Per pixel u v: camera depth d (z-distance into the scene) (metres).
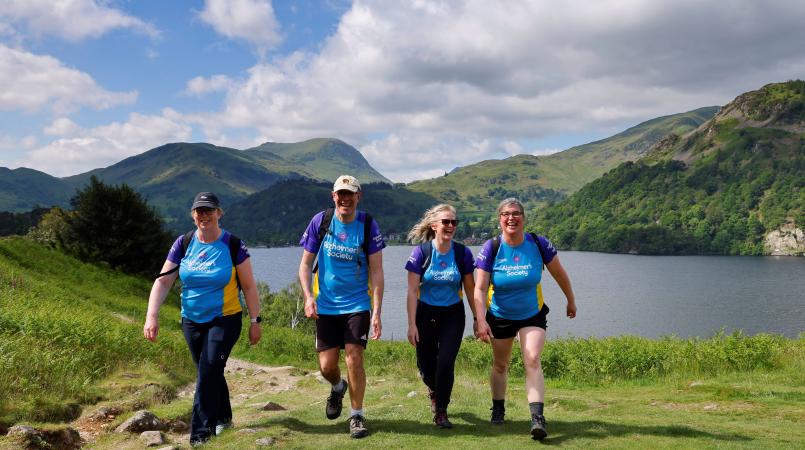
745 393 9.27
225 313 5.79
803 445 5.39
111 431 6.41
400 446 5.21
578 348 14.95
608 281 165.75
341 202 5.65
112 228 39.50
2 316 10.75
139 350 11.66
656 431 5.89
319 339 5.82
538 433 5.37
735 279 167.25
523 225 5.96
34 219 120.69
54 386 7.73
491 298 6.11
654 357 13.91
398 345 18.64
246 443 5.31
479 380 12.05
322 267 5.80
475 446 5.16
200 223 5.72
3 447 5.20
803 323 93.44
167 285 5.89
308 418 6.44
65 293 22.75
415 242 6.33
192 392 9.88
